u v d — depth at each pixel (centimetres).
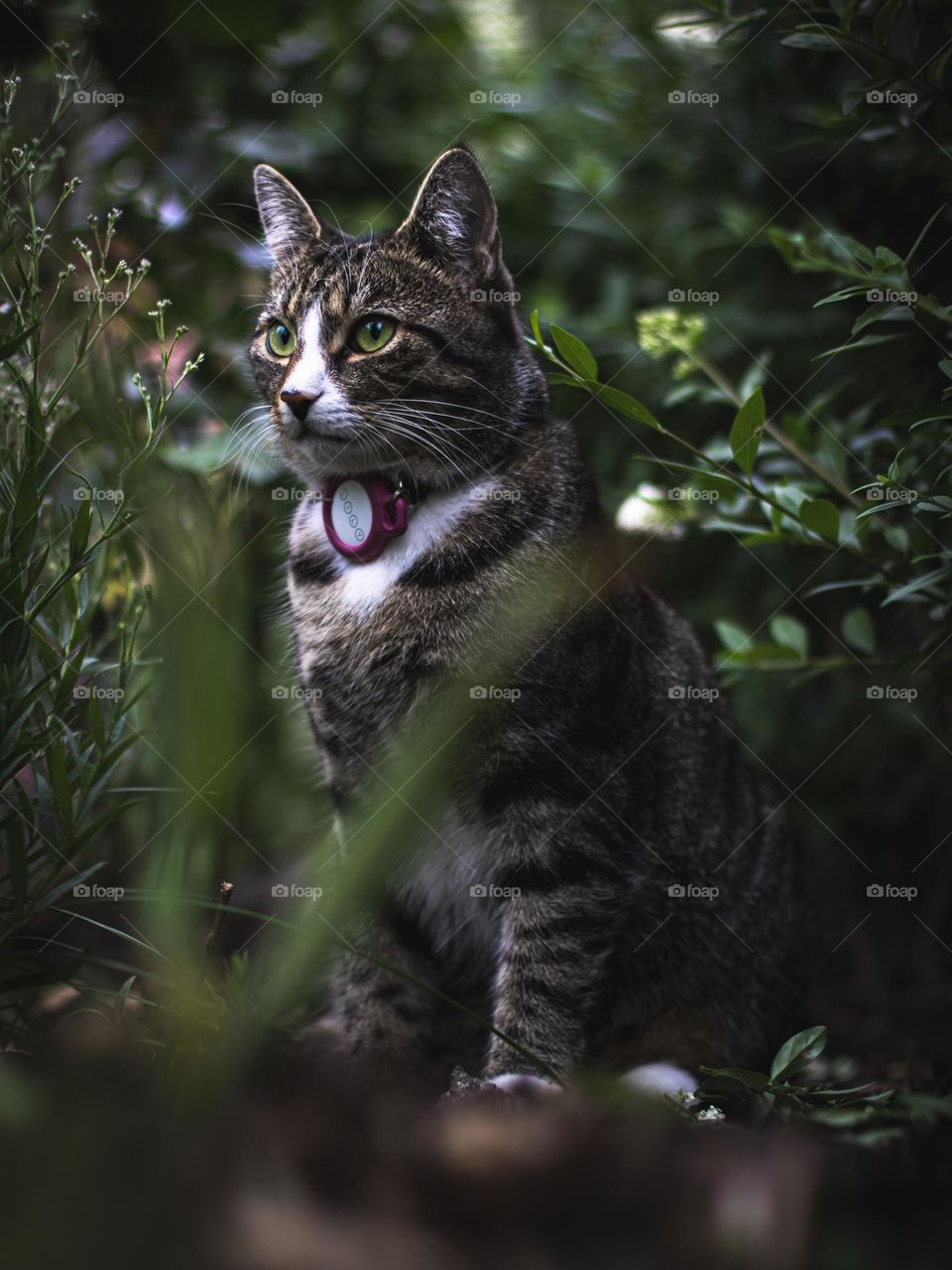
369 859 140
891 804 340
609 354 345
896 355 301
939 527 246
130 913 275
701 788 261
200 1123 141
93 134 312
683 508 287
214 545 256
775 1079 192
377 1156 143
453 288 242
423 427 234
